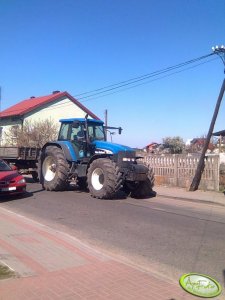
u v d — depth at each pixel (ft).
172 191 53.78
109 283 17.51
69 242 24.30
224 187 55.72
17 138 101.55
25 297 15.65
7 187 42.52
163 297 16.30
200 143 152.25
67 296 15.92
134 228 30.32
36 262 19.98
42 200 42.78
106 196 44.27
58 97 116.57
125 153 45.14
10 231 26.37
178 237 27.94
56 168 50.14
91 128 50.57
